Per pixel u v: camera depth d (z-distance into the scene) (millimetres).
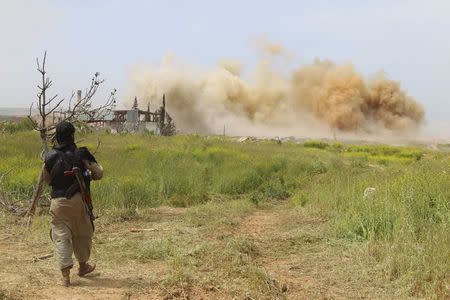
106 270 6676
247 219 11242
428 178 11039
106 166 16750
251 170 18188
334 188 12734
